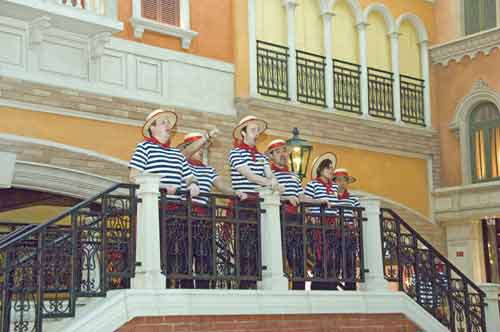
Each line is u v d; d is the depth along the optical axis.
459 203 16.45
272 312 8.49
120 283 8.16
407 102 16.81
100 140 12.16
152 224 7.78
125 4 12.79
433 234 16.81
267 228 8.77
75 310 7.54
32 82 11.42
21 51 11.38
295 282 9.28
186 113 13.27
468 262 16.41
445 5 17.34
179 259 8.11
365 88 16.02
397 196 16.36
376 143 16.05
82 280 7.95
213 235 8.30
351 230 9.67
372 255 9.76
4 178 11.04
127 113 12.48
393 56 16.70
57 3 11.23
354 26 16.27
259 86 14.32
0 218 14.27
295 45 15.16
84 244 7.65
